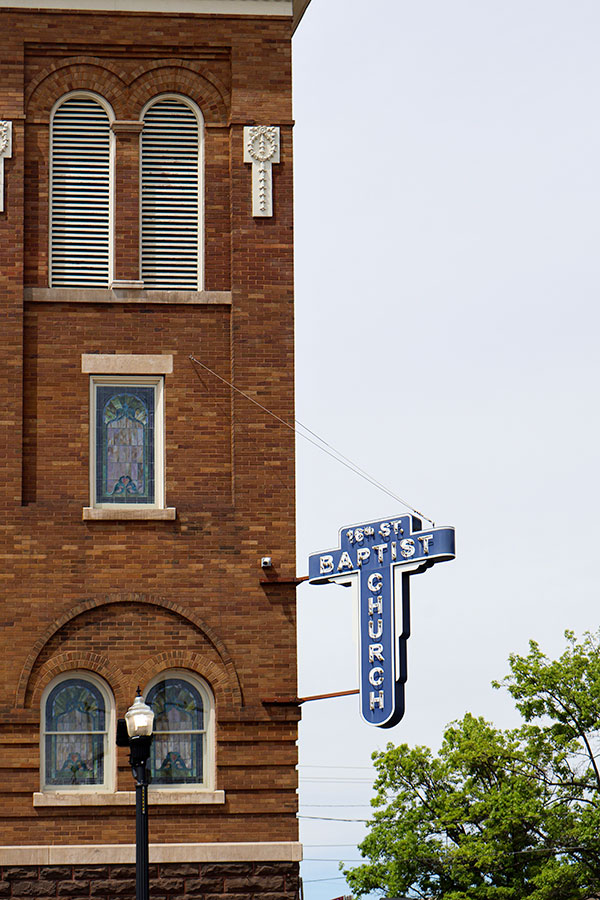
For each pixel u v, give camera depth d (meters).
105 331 36.88
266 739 35.66
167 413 36.75
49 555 35.81
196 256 37.59
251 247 37.41
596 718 60.69
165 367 36.84
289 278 37.41
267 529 36.41
